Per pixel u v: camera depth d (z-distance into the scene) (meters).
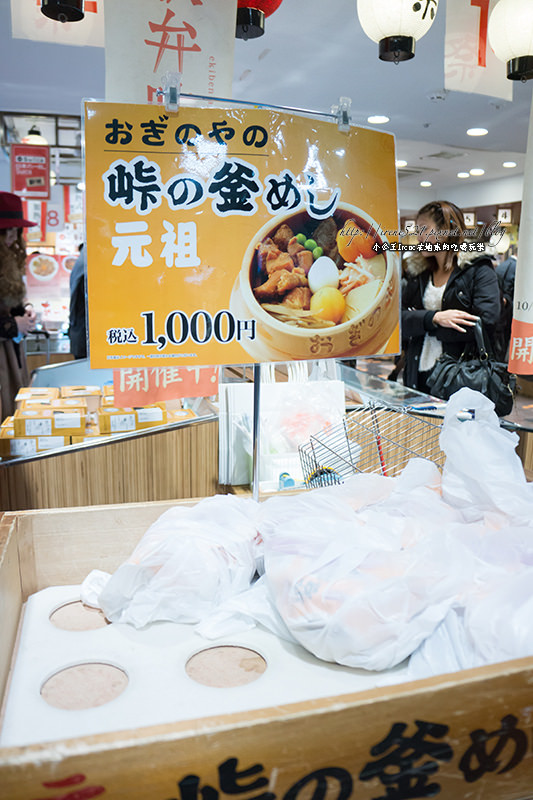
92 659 1.00
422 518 1.16
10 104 5.93
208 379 1.72
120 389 1.62
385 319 1.43
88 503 2.30
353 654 0.94
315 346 1.35
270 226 1.28
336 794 0.67
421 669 0.94
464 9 2.04
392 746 0.68
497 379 2.76
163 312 1.23
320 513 1.15
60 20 1.77
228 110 1.23
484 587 0.97
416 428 2.05
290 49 4.52
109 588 1.09
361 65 4.88
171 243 1.22
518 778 0.76
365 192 1.37
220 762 0.62
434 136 7.73
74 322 3.95
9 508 2.23
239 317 1.28
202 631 1.06
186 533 1.14
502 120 6.90
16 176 6.39
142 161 1.19
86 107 1.16
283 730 0.63
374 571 0.99
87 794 0.59
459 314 2.84
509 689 0.72
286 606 1.01
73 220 8.42
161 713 0.87
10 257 3.04
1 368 3.17
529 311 1.72
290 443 1.93
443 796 0.73
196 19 1.48
